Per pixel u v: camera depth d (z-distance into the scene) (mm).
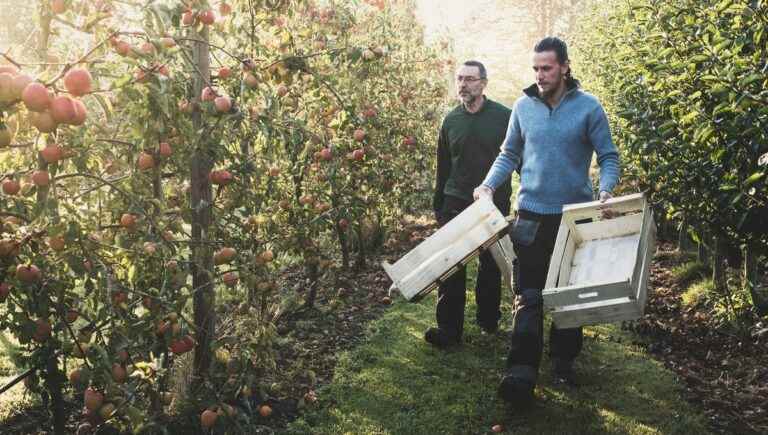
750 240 4309
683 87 4125
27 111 2389
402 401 3996
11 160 2973
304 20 4809
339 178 4816
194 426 3367
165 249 2930
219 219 3492
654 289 5902
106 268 2732
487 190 4148
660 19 4395
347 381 4250
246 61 3371
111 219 3111
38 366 2963
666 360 4551
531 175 4066
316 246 5020
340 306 5559
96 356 2713
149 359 2900
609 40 6848
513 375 3672
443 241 3994
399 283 3869
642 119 4727
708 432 3633
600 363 4504
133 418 2736
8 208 2672
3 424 3600
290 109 4387
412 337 4980
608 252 3982
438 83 8070
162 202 3098
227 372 3285
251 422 3584
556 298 3535
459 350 4742
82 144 2613
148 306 2875
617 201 3852
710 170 4305
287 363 4469
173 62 3352
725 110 3535
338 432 3666
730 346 4680
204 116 3170
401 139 6891
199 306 3529
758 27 3357
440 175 5035
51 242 2568
